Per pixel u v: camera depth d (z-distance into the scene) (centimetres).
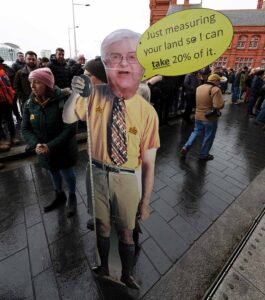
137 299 148
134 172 114
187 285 157
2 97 348
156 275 166
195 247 191
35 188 274
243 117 690
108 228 137
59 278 162
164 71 91
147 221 222
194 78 544
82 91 97
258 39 2484
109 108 104
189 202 257
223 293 151
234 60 2650
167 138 478
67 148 205
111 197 124
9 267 169
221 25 76
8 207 238
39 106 190
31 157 358
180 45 85
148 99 127
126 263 144
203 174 325
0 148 352
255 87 665
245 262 175
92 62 126
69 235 201
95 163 120
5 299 147
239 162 371
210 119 340
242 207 248
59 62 428
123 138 106
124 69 92
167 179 307
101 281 160
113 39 88
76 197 259
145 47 88
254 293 152
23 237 198
